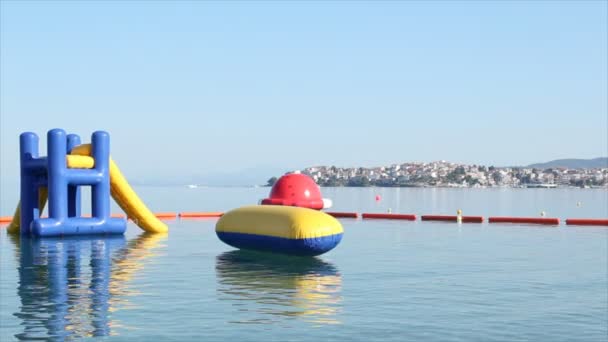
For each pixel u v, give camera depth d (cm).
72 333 1075
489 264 1992
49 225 2884
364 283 1603
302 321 1164
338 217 4559
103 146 3097
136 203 3212
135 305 1303
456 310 1269
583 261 2070
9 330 1094
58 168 2923
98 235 3058
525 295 1441
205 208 6303
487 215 5441
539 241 2761
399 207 7062
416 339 1044
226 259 2102
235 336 1055
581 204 8069
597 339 1058
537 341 1041
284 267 1903
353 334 1073
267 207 2303
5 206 6438
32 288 1507
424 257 2167
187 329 1102
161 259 2100
